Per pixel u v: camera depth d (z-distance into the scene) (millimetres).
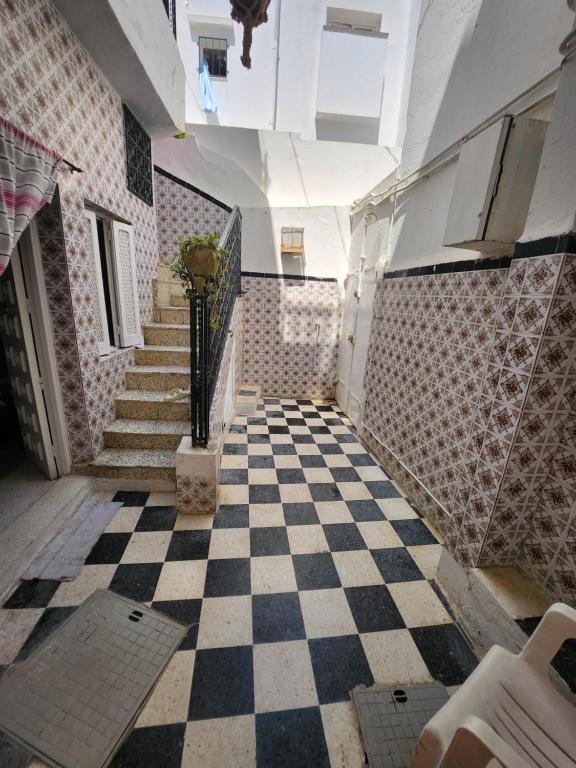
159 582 1743
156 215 4039
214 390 2533
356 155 4844
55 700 1219
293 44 5105
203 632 1501
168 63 2811
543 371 1312
